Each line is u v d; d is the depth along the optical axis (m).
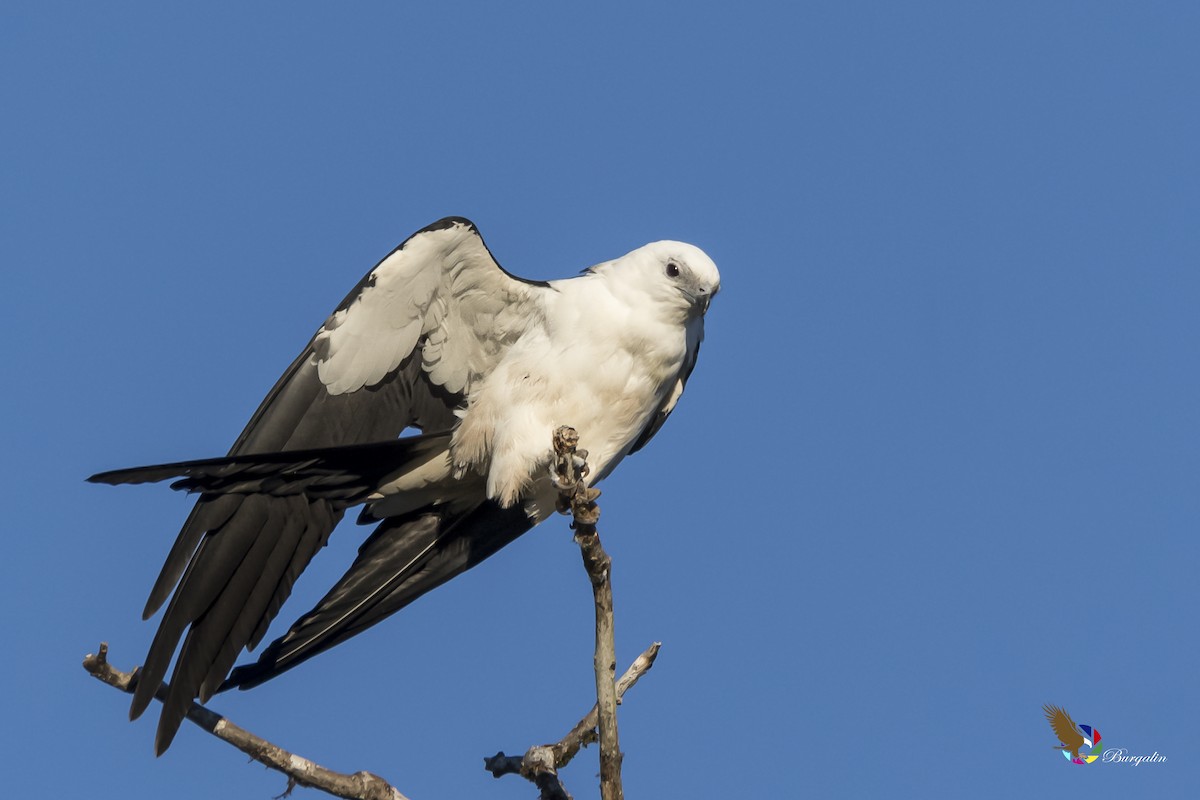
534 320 11.67
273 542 11.17
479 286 11.39
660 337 11.59
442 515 12.23
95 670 9.10
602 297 11.64
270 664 11.47
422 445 11.51
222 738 9.16
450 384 11.76
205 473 10.47
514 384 11.55
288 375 11.29
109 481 9.65
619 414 11.69
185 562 10.73
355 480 11.38
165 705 10.62
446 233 10.91
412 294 11.19
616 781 8.73
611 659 9.02
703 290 11.53
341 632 11.96
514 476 11.43
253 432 11.22
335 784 9.21
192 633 10.88
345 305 11.13
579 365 11.48
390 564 12.08
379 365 11.41
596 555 9.26
